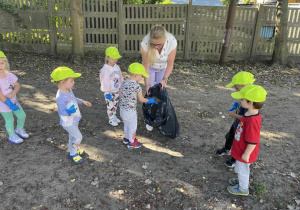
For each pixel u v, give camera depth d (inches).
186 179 134.4
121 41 362.3
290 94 261.9
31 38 364.2
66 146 158.6
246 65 358.9
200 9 350.9
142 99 149.0
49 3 343.3
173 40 159.2
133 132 154.3
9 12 349.7
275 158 154.7
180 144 166.4
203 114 210.1
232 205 118.4
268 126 193.8
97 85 267.7
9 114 150.1
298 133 184.9
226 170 142.8
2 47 364.2
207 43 368.2
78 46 330.6
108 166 142.1
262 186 127.6
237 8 352.8
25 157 146.3
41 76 283.0
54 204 115.4
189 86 276.1
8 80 143.1
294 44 366.9
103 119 196.2
